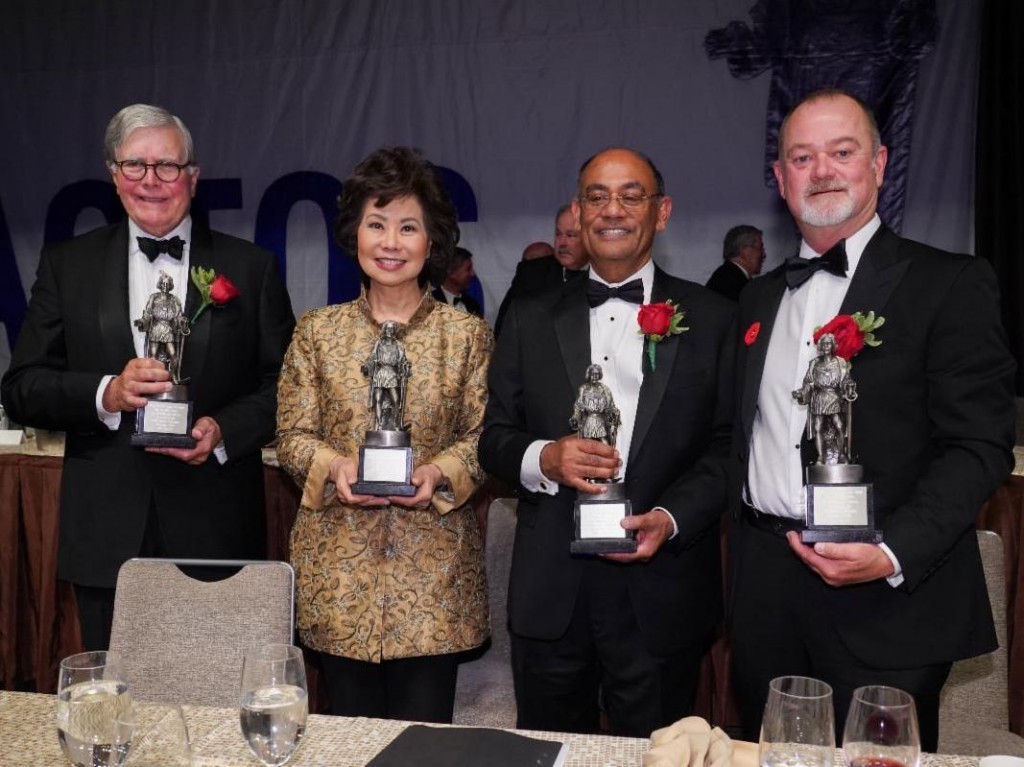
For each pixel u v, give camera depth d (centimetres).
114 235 268
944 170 501
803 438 206
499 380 241
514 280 513
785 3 511
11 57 584
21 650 368
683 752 125
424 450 234
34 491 355
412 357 235
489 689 273
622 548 213
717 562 240
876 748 115
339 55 557
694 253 529
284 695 129
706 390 229
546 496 233
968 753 221
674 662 232
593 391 215
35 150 585
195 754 144
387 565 229
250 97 566
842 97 206
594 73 534
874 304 202
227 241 275
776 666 211
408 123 554
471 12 545
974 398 190
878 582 199
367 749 145
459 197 551
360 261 236
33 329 264
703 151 525
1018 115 481
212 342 261
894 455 197
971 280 194
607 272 236
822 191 204
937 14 496
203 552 260
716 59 520
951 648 197
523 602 233
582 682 238
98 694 123
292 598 202
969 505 186
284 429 240
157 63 573
